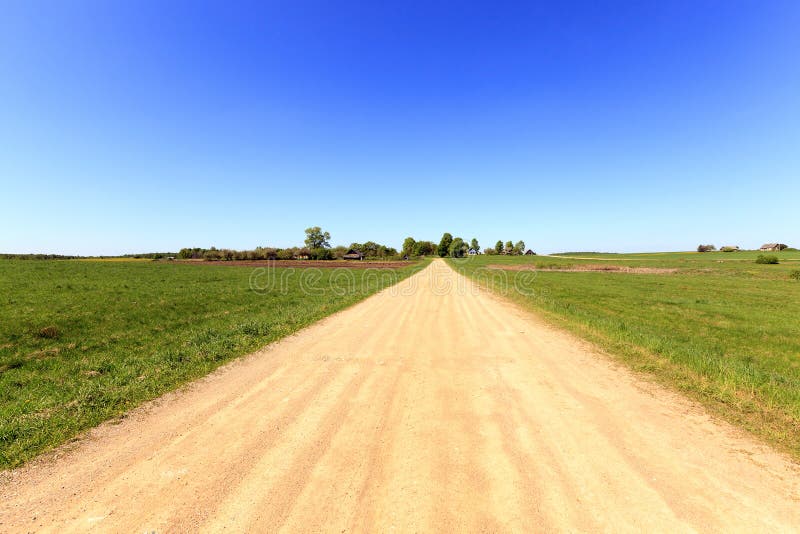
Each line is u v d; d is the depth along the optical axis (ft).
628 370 23.25
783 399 18.08
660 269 183.93
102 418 16.48
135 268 142.20
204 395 19.25
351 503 10.40
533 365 24.32
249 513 10.01
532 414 16.60
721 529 9.29
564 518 9.72
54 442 14.28
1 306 45.37
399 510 10.09
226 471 12.10
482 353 27.37
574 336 33.14
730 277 135.03
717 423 15.67
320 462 12.61
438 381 21.17
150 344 31.40
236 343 29.84
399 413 16.75
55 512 10.19
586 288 87.30
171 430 15.26
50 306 46.09
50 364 26.13
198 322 41.29
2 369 25.08
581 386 20.33
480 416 16.40
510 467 12.21
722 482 11.39
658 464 12.42
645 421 15.88
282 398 18.70
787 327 40.29
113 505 10.44
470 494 10.78
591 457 12.88
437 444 13.84
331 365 24.41
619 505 10.23
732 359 27.09
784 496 10.68
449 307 51.93
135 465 12.58
